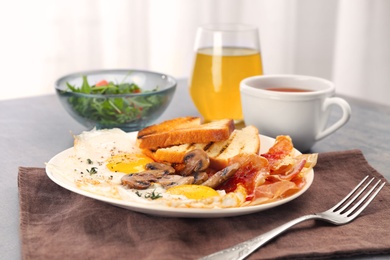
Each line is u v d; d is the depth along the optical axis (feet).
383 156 2.81
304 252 2.08
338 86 6.60
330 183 2.53
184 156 2.45
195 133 2.55
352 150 2.71
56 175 2.35
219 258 2.03
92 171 2.41
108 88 3.04
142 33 5.52
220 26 3.17
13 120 3.11
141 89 3.18
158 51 5.70
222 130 2.55
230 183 2.38
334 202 2.41
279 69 6.37
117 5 5.35
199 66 3.00
